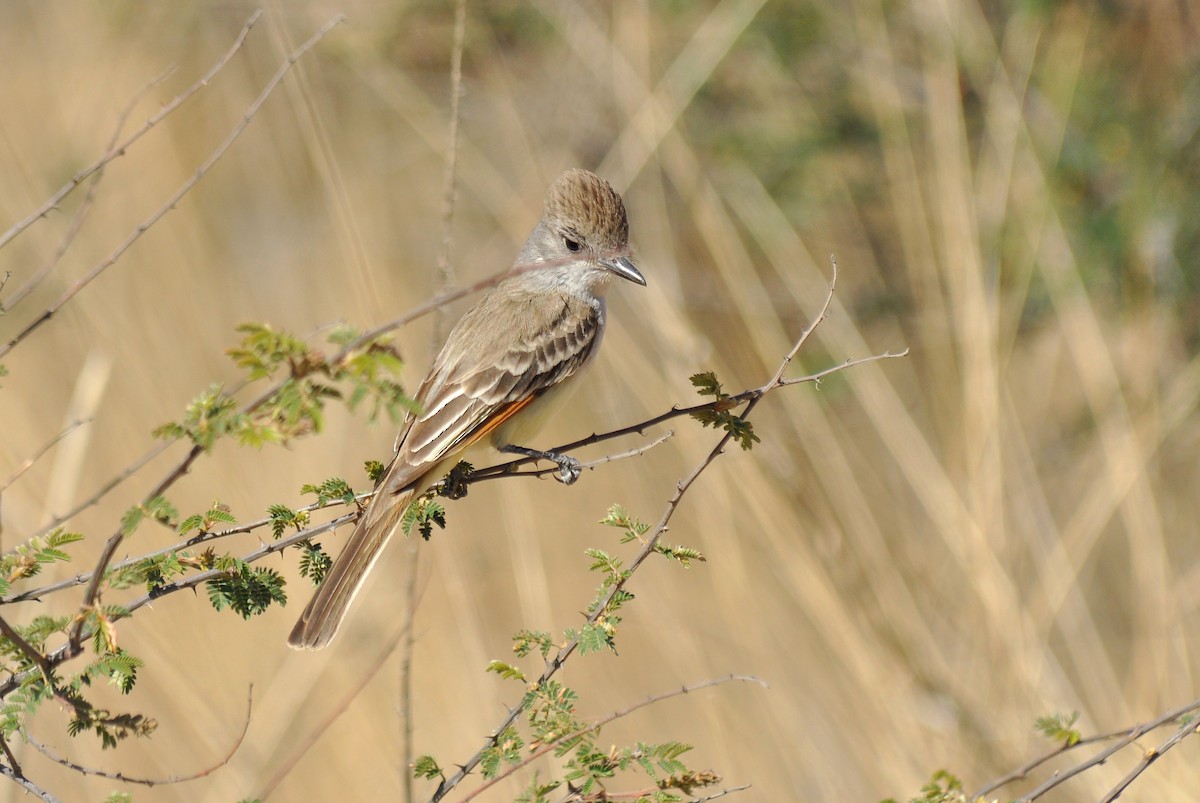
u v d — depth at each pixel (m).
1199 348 13.32
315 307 14.66
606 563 6.48
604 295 10.02
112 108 15.55
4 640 5.92
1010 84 13.16
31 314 12.95
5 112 15.28
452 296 4.95
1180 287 13.23
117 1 16.09
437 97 15.26
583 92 15.33
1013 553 12.51
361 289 12.62
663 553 6.49
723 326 14.52
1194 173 13.26
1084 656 11.88
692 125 14.27
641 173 14.34
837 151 14.12
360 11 14.96
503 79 14.54
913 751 10.88
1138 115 13.28
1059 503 14.20
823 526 11.93
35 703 5.62
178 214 14.47
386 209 15.77
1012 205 12.98
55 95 15.47
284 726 10.72
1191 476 13.68
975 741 11.05
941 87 12.66
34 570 6.00
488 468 8.97
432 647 11.69
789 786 11.74
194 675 10.90
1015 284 13.15
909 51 13.77
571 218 9.62
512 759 6.22
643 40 13.45
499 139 15.65
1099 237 13.12
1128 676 12.27
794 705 11.79
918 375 14.34
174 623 11.13
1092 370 12.52
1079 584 13.60
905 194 13.39
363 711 11.20
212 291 14.26
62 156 14.68
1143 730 7.03
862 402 12.66
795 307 14.86
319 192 15.09
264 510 12.25
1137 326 13.10
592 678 12.85
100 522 11.91
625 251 9.73
